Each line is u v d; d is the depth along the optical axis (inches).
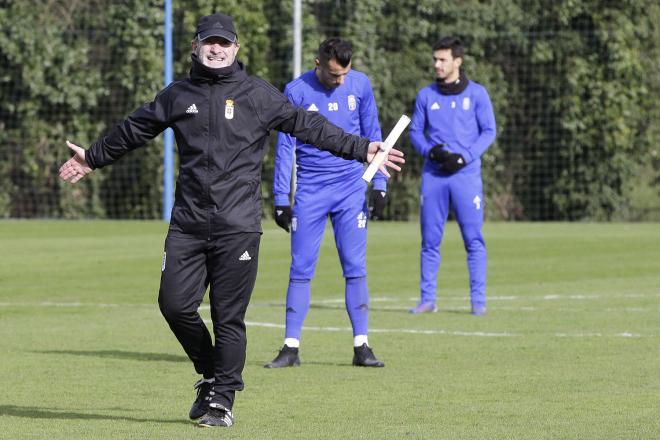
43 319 1565.0
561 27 3607.3
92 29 3503.9
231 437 847.7
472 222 1635.1
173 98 866.1
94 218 3526.1
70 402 994.1
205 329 899.4
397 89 3575.3
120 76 3491.6
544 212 3678.6
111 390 1051.3
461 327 1481.3
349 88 1224.8
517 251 2586.1
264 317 1596.9
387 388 1058.7
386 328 1478.8
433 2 3570.4
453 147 1652.3
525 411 947.3
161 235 2942.9
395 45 3572.8
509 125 3656.5
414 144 1676.9
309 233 1207.6
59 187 3535.9
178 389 1057.5
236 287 880.3
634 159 3654.0
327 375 1135.0
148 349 1299.2
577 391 1037.2
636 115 3627.0
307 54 3467.0
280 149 1232.8
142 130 876.6
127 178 3501.5
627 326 1471.5
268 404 984.3
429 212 1656.0
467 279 2110.0
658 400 994.1
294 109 883.4
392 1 3553.2
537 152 3654.0
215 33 852.6
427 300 1656.0
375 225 3353.8
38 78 3486.7
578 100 3604.8
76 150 885.8
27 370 1157.7
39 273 2145.7
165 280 876.6
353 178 1216.2
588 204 3651.6
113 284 1989.4
